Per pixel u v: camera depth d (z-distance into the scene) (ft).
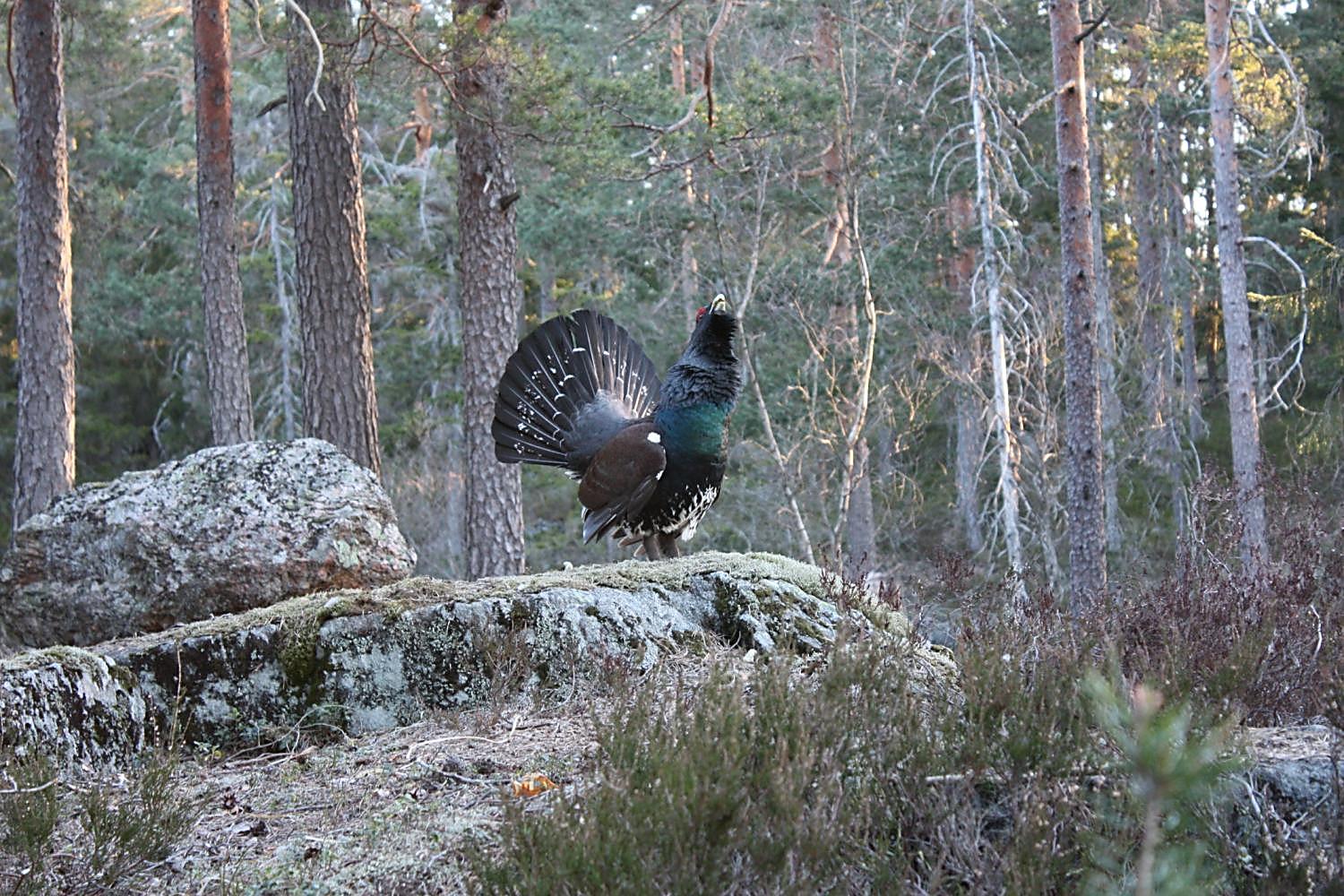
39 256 47.57
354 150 41.75
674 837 12.23
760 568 24.43
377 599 22.84
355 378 41.50
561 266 107.55
